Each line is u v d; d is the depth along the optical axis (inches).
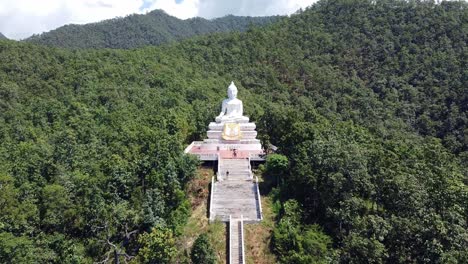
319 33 7022.6
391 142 2554.1
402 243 1566.2
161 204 1916.8
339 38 6756.9
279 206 2023.9
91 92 4490.7
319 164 1946.4
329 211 1791.3
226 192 2158.0
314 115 2947.8
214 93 5265.8
